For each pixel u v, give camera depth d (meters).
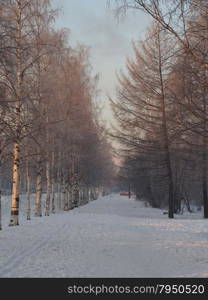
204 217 32.84
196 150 25.03
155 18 9.02
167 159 29.42
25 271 8.92
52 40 19.30
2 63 12.73
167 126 25.95
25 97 17.22
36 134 21.81
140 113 28.50
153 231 18.14
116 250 12.20
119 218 26.73
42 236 15.34
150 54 27.22
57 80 25.41
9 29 12.50
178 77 11.55
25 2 17.62
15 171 19.36
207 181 33.03
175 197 43.75
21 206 44.62
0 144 17.75
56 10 19.44
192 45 9.51
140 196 58.50
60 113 27.05
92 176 56.03
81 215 29.59
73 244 13.36
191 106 11.06
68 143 32.66
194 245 13.40
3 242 13.41
